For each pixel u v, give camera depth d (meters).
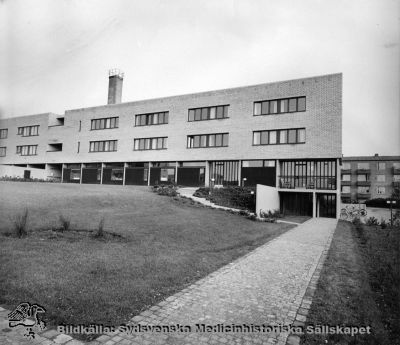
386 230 17.86
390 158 55.53
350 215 32.34
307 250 9.91
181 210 16.34
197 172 30.44
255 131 27.72
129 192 20.84
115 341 3.83
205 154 29.88
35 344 3.65
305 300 5.43
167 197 20.11
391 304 5.32
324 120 24.97
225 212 18.41
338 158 24.66
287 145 26.20
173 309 4.84
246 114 28.16
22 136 43.00
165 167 32.28
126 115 34.91
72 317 4.29
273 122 26.92
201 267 7.09
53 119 41.59
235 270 7.17
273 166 26.95
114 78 37.09
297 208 26.69
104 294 5.03
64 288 5.17
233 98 28.89
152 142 33.16
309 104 25.59
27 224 9.46
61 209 12.51
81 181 37.62
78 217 11.30
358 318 4.75
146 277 6.00
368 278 6.80
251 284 6.20
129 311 4.62
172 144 31.73
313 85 25.53
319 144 25.00
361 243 11.91
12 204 12.27
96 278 5.74
